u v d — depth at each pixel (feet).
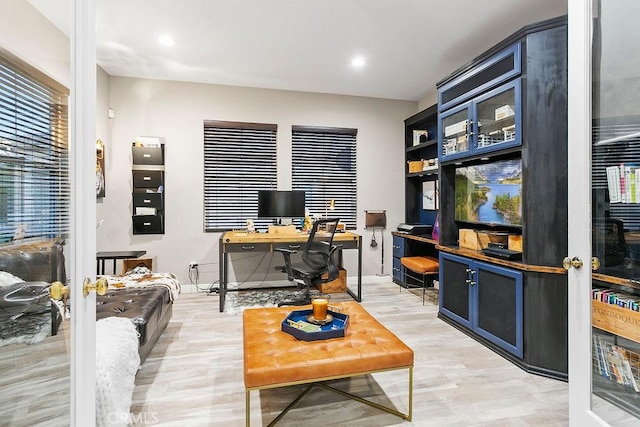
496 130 8.64
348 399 6.28
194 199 13.85
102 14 8.73
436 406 6.05
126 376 5.22
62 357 3.41
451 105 10.16
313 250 11.09
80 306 3.43
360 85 14.08
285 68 12.30
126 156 13.16
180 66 12.14
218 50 10.82
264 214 13.51
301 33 9.77
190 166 13.78
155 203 13.28
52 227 3.41
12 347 3.45
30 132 3.41
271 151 14.66
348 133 15.35
